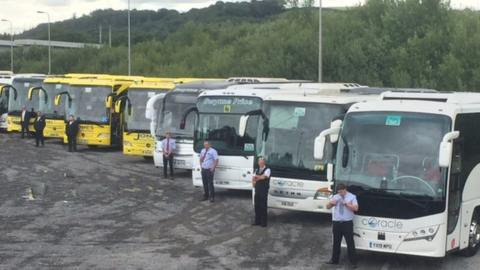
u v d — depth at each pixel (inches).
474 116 496.7
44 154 1224.8
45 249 503.8
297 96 629.9
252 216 655.8
